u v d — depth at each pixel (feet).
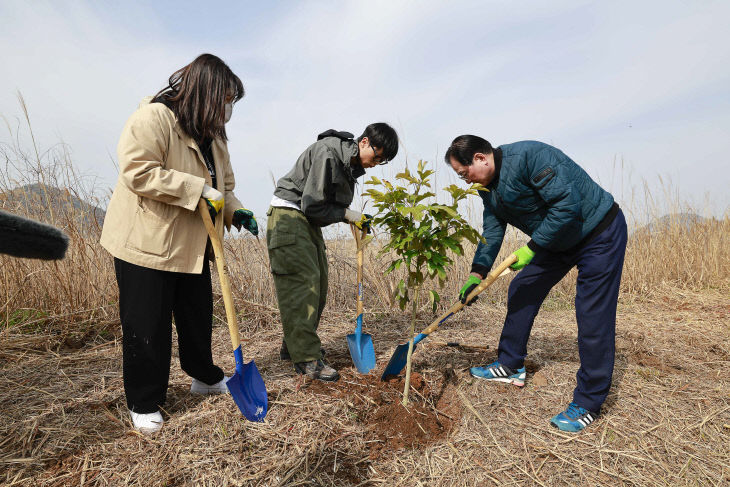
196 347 7.57
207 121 6.57
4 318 11.28
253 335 12.05
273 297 14.92
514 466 6.34
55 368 9.14
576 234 7.16
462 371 9.41
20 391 7.97
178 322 7.46
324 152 8.23
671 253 19.31
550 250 7.70
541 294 8.36
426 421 7.35
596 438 7.00
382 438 6.91
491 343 11.54
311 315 8.64
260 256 15.23
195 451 6.22
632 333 12.24
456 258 16.47
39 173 12.05
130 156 6.02
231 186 8.29
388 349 11.00
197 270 6.85
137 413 6.68
